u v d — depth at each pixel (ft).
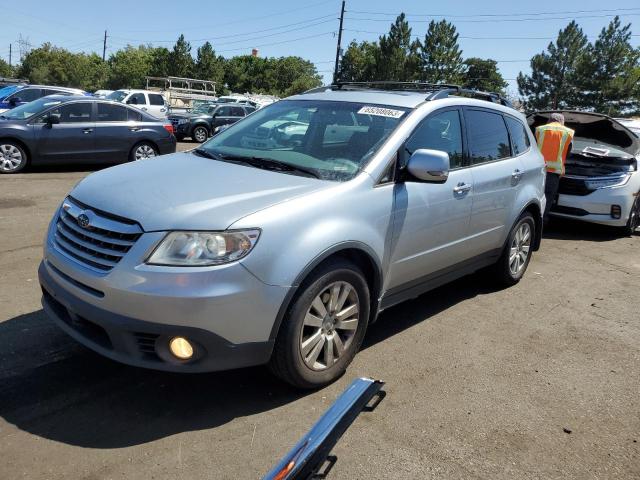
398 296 13.15
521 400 11.41
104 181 11.18
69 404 10.09
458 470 9.09
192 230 9.18
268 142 13.41
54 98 38.88
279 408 10.39
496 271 17.78
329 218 10.48
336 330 11.14
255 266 9.36
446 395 11.37
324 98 14.49
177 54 249.75
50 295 10.96
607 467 9.48
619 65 184.14
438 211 13.29
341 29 148.97
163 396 10.53
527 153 17.97
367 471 8.89
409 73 203.41
